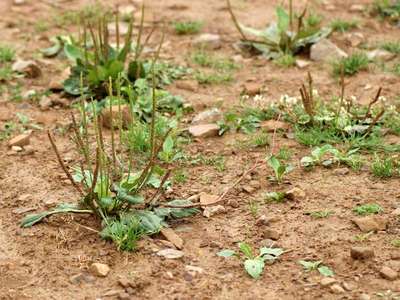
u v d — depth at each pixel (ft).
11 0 33.09
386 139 20.22
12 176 19.06
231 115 21.24
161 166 19.16
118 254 15.53
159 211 16.60
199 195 17.66
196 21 29.78
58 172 19.19
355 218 16.51
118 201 16.47
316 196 17.57
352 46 27.35
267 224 16.51
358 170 18.66
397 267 14.79
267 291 14.35
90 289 14.60
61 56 27.07
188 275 14.85
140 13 31.07
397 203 17.11
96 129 16.34
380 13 30.50
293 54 26.84
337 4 31.73
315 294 14.17
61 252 15.75
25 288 14.70
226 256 15.42
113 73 23.07
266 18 30.55
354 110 21.34
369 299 13.89
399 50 26.71
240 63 26.32
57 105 23.20
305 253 15.42
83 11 30.99
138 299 14.26
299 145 20.15
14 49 27.50
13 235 16.44
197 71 25.52
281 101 21.54
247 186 18.08
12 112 22.77
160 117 21.29
